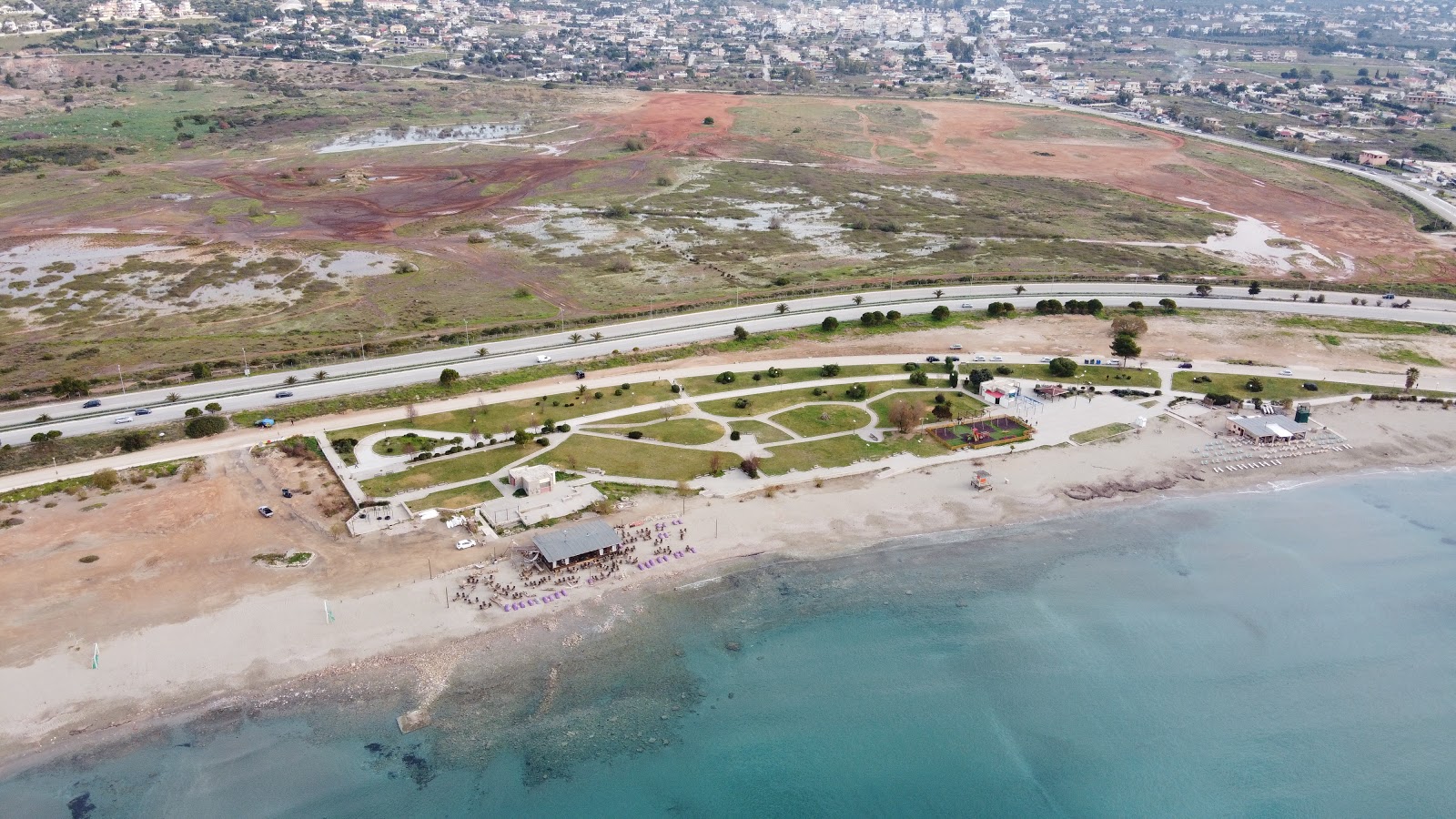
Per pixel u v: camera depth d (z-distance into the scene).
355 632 93.44
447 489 119.56
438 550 106.94
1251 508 122.69
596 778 79.62
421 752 81.06
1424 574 110.56
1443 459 136.00
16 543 105.81
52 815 73.88
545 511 114.75
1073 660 95.69
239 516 112.81
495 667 90.19
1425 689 93.75
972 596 104.00
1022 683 92.44
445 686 87.62
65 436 130.62
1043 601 103.88
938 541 113.25
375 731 82.88
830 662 93.75
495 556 106.12
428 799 76.69
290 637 92.50
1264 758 85.56
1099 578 108.00
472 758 80.69
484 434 134.38
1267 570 110.50
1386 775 84.06
